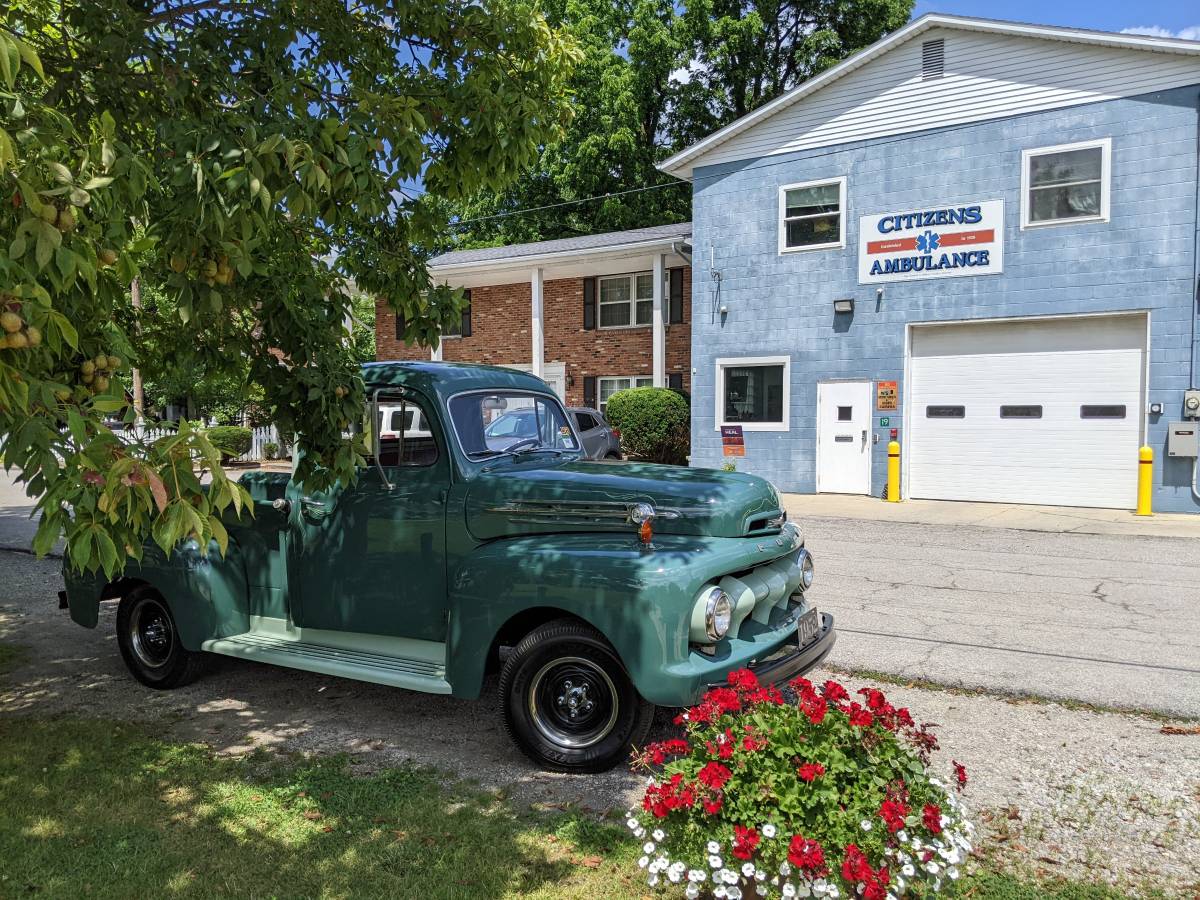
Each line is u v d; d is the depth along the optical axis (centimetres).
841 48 2764
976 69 1326
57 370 278
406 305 502
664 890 294
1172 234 1202
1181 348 1204
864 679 523
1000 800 365
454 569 439
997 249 1325
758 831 249
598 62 2617
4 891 297
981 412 1366
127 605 532
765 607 421
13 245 217
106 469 230
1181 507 1214
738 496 421
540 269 1941
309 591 485
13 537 1130
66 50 405
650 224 2772
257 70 427
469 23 498
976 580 802
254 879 305
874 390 1439
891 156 1402
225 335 396
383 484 456
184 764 407
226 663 587
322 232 464
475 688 400
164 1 434
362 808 361
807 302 1491
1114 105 1230
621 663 374
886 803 247
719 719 279
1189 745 422
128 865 314
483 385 480
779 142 1502
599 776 391
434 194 521
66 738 442
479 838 333
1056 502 1316
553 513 421
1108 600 718
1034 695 491
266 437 1930
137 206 292
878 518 1212
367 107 391
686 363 2002
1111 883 299
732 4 2742
